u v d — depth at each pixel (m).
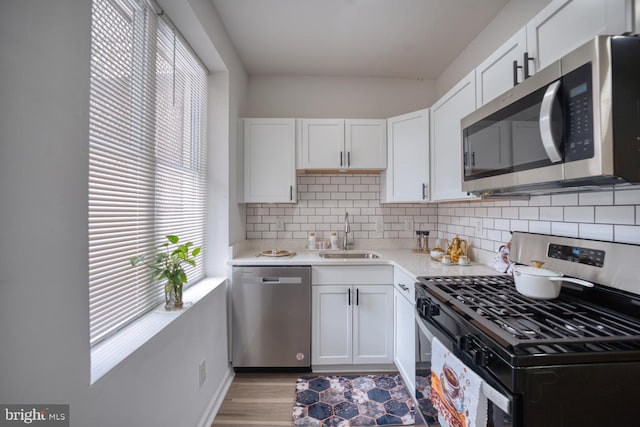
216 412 1.66
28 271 0.60
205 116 2.00
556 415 0.68
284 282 2.03
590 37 0.85
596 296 1.05
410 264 1.93
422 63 2.46
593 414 0.69
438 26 1.96
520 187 1.08
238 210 2.33
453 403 0.94
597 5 0.83
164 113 1.43
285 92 2.66
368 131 2.38
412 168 2.21
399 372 2.04
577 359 0.69
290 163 2.33
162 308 1.34
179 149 1.60
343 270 2.06
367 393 1.84
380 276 2.08
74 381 0.71
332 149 2.37
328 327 2.06
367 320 2.07
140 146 1.21
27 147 0.60
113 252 1.03
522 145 1.00
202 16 1.56
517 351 0.70
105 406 0.81
